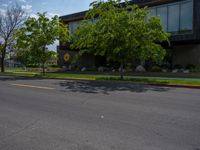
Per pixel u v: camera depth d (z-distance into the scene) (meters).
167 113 7.76
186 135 5.63
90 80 19.55
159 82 16.23
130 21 17.67
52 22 26.48
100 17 18.92
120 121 6.82
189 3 24.20
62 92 12.58
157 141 5.25
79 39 19.77
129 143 5.14
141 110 8.20
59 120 6.97
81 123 6.64
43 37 26.12
